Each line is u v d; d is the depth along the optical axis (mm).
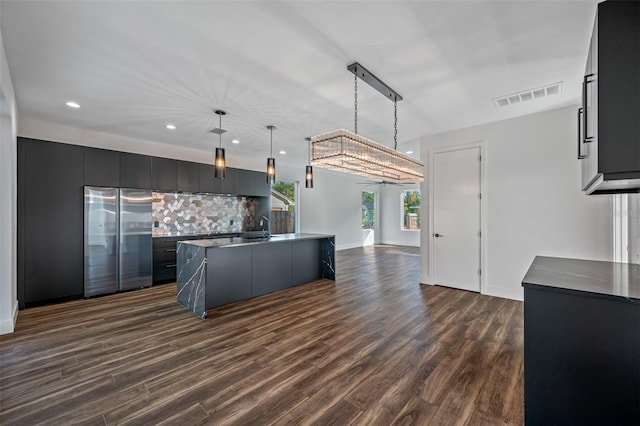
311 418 1716
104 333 2924
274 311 3574
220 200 6438
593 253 3484
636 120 1244
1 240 2924
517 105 3539
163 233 5457
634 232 2486
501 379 2115
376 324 3154
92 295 4207
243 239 4395
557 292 1511
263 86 2984
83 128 4379
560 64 2557
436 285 4797
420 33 2133
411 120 4074
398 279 5293
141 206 4746
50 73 2684
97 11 1874
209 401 1869
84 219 4160
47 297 3850
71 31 2076
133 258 4633
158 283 5090
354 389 1996
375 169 3574
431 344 2674
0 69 2137
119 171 4531
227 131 4578
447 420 1702
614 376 1396
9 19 1932
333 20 1989
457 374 2182
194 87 3004
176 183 5250
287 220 8094
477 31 2109
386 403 1853
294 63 2545
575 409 1477
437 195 4762
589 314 1447
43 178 3842
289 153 6254
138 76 2760
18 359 2398
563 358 1505
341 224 9797
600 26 1311
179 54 2400
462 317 3361
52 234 3902
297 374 2180
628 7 1259
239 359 2400
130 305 3844
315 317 3367
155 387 2016
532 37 2174
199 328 3057
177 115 3822
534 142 3854
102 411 1775
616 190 2066
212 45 2275
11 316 2943
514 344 2674
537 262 2213
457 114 3848
